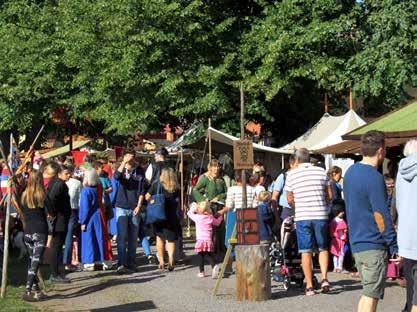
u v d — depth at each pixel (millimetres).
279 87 19578
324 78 19656
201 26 20828
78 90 27469
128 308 9312
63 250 12656
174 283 11359
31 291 9977
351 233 6773
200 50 21281
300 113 24656
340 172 12742
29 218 9961
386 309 8914
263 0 21469
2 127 28250
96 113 23562
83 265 13117
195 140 20719
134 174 12812
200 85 20625
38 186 9922
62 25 26609
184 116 22109
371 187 6605
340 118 19344
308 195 9898
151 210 12648
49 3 29703
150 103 21188
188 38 20812
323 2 19766
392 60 17969
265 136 25609
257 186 12773
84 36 23000
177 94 20484
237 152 10117
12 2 29578
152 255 13953
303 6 20234
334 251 12281
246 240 9742
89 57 23141
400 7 17875
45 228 10031
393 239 6598
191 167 26844
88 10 23281
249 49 20766
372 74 18578
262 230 12008
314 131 20000
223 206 13227
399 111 13609
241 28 22016
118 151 23109
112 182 13820
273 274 11344
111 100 22281
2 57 28016
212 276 11859
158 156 12969
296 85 20516
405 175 6551
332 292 10164
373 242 6617
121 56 21500
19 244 13773
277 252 11438
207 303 9539
